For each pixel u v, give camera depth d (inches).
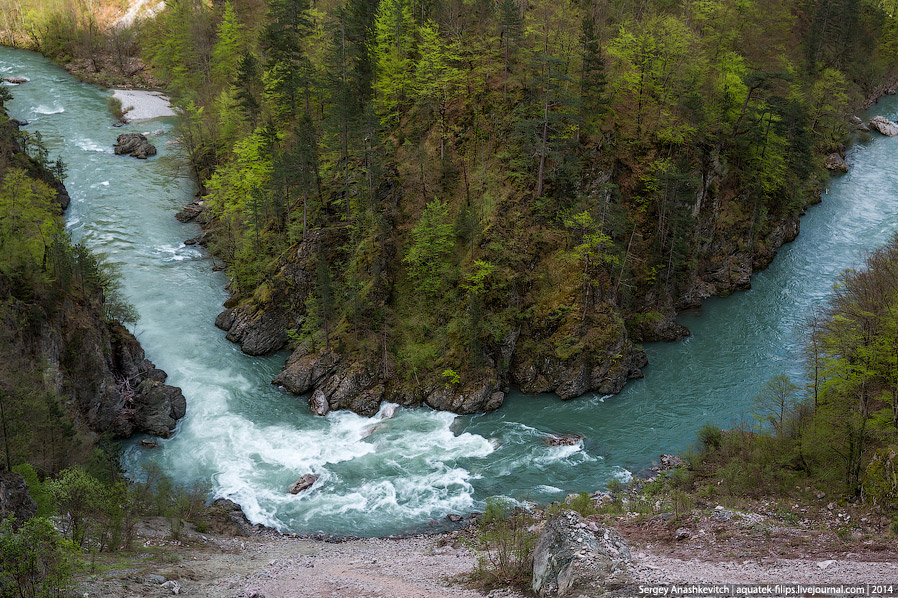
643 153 3686.0
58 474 1996.8
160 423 2859.3
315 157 3481.8
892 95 6466.5
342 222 3476.9
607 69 3816.4
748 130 3922.2
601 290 3262.8
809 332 3376.0
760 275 3998.5
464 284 3198.8
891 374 2046.0
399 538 2249.0
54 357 2630.4
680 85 3816.4
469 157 3595.0
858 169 5039.4
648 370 3270.2
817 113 5022.1
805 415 2356.1
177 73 5753.0
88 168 4813.0
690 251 3715.6
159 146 5251.0
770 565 1451.8
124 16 7741.1
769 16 5300.2
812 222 4424.2
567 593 1280.8
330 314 3171.8
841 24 5674.2
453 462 2701.8
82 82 6638.8
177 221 4328.3
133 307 3351.4
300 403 3065.9
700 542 1737.2
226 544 2090.3
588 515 2162.9
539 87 3481.8
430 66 3661.4
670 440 2805.1
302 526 2348.7
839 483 1998.0
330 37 4443.9
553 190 3420.3
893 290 2342.5
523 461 2699.3
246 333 3356.3
